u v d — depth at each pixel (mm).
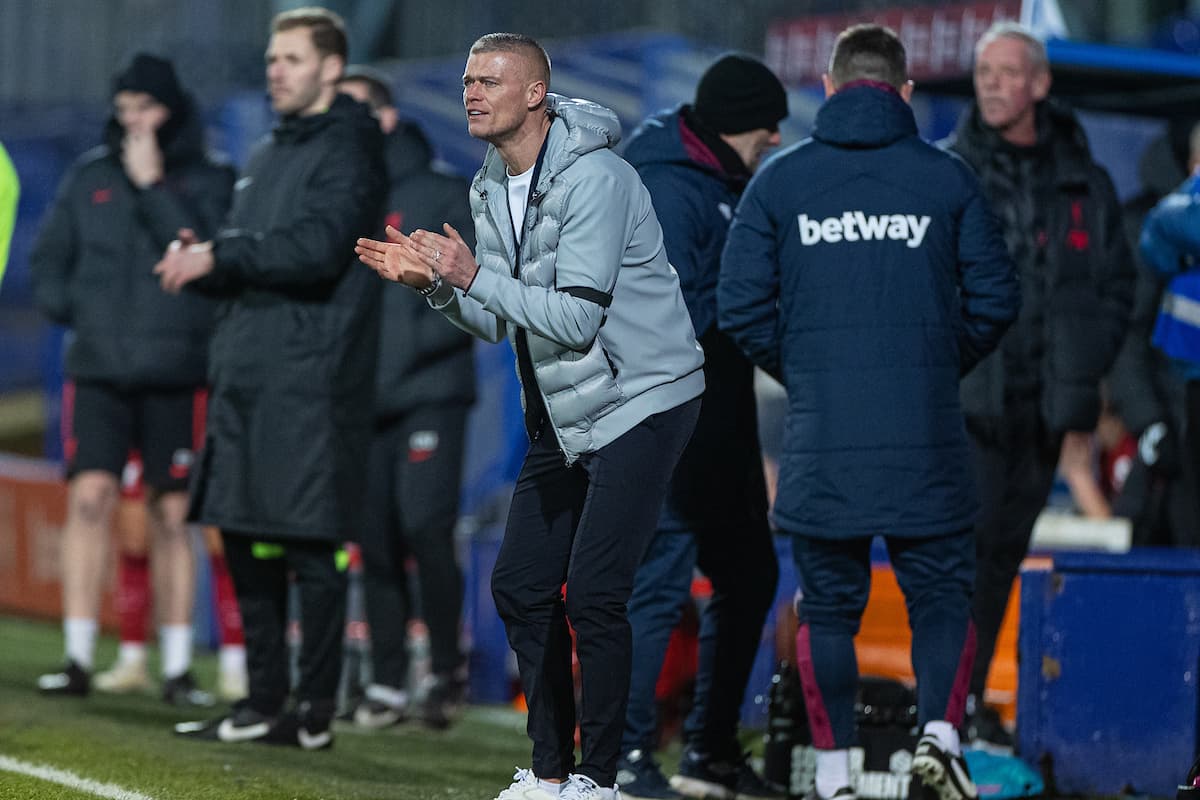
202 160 23531
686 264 17156
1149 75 26484
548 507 14492
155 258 23672
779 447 23500
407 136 22594
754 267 15953
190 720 22141
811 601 16031
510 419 28109
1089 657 17891
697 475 17281
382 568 22750
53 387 35094
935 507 15430
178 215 22406
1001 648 21219
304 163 19188
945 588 15828
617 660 14227
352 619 24812
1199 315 19406
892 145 15773
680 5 43750
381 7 44281
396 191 22266
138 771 17719
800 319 15742
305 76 19375
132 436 24219
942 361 15617
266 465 19031
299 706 19984
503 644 25078
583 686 14320
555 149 13711
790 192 15805
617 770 15938
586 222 13555
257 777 17562
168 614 24312
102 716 22188
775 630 22094
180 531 24188
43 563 33812
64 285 24031
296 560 19609
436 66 34594
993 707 19547
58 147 44781
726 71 17500
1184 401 20781
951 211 15680
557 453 14453
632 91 32375
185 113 23203
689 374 14406
